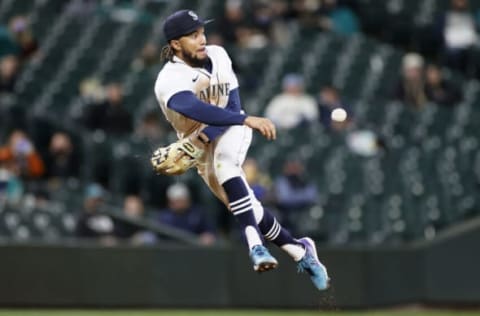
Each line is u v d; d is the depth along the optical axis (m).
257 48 64.12
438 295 50.34
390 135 59.25
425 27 71.19
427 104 63.72
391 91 64.12
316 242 51.47
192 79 25.31
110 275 46.22
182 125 25.73
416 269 50.41
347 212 53.34
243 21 65.56
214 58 25.77
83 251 45.94
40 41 65.38
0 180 50.38
